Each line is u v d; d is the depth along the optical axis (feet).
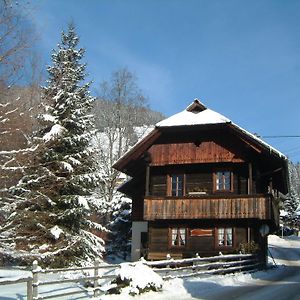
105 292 46.88
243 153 92.43
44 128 76.79
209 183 96.02
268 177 105.60
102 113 132.98
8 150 55.62
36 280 38.99
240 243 89.92
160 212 93.15
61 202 76.95
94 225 81.87
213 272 69.82
